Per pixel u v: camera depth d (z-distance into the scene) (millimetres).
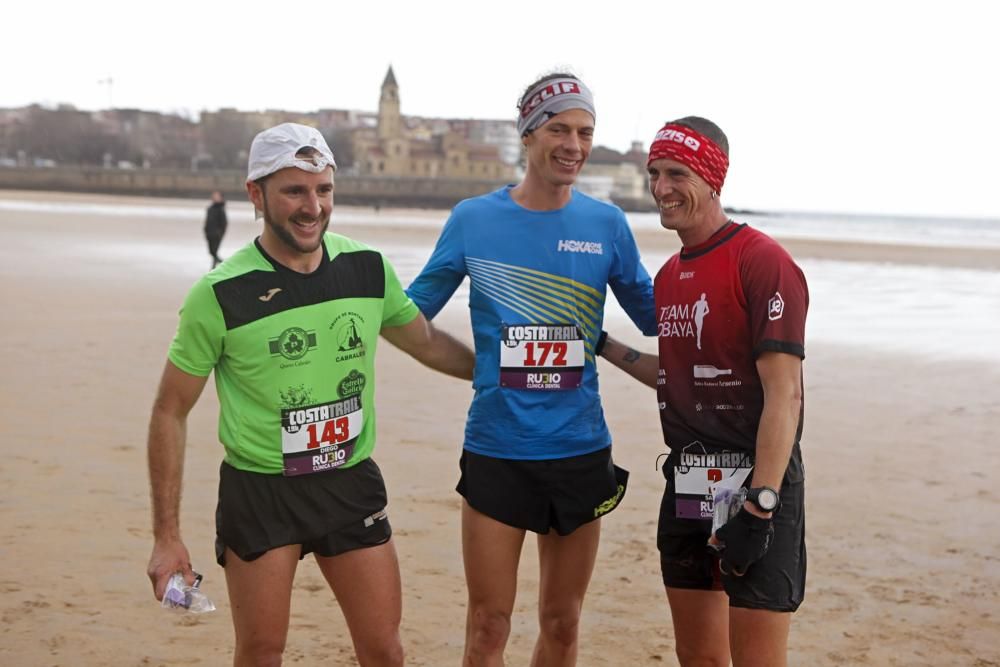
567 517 3662
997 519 5922
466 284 20062
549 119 3570
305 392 3125
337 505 3180
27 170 139750
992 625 4457
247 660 3160
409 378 10250
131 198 129250
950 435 8016
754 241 3180
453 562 5098
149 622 4312
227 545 3139
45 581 4680
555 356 3668
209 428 7922
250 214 81688
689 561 3354
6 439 7199
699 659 3428
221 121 185375
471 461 3711
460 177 166625
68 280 19938
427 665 3975
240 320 3061
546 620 3820
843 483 6652
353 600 3236
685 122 3244
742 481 3211
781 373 3051
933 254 41000
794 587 3092
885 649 4199
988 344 13164
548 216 3727
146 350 11500
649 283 3916
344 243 3318
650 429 8133
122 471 6508
